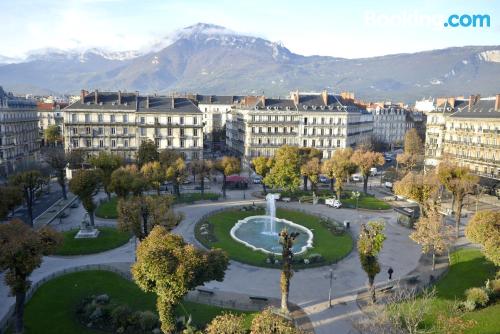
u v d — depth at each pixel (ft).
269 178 380.58
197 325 165.27
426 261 244.22
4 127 483.10
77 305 182.09
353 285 210.38
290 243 177.68
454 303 178.91
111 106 500.33
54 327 165.07
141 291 197.06
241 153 595.47
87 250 247.29
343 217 339.36
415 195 290.76
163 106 516.73
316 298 195.42
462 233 301.22
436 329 160.97
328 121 565.53
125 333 160.56
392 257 249.75
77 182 269.85
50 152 449.89
